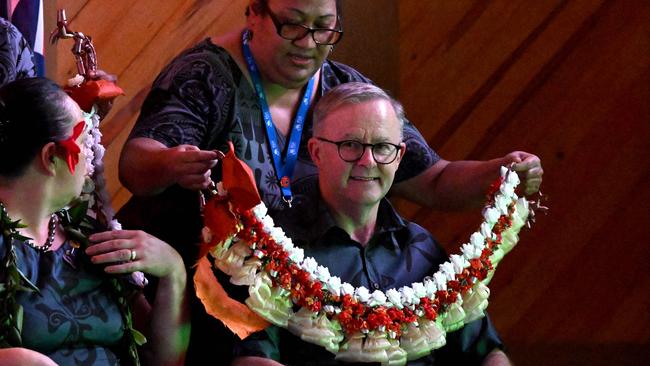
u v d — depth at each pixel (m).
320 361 5.61
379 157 5.74
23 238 4.79
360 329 5.61
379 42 9.75
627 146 9.52
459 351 6.00
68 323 4.89
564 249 9.58
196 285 5.42
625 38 9.50
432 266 6.00
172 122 6.22
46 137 4.81
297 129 6.54
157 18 9.08
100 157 5.48
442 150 9.71
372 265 5.88
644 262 9.52
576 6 9.57
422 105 9.76
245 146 6.41
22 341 4.76
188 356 5.80
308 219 5.84
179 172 5.68
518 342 9.59
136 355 5.12
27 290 4.77
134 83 9.03
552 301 9.59
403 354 5.66
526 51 9.63
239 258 5.50
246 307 5.53
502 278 9.62
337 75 6.85
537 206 6.39
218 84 6.39
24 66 5.96
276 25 6.25
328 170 5.78
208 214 5.51
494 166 6.63
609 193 9.55
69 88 5.52
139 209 6.38
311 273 5.59
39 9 6.91
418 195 7.01
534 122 9.62
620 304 9.55
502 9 9.65
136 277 5.30
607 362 9.52
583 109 9.56
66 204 5.00
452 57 9.72
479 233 6.02
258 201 5.43
